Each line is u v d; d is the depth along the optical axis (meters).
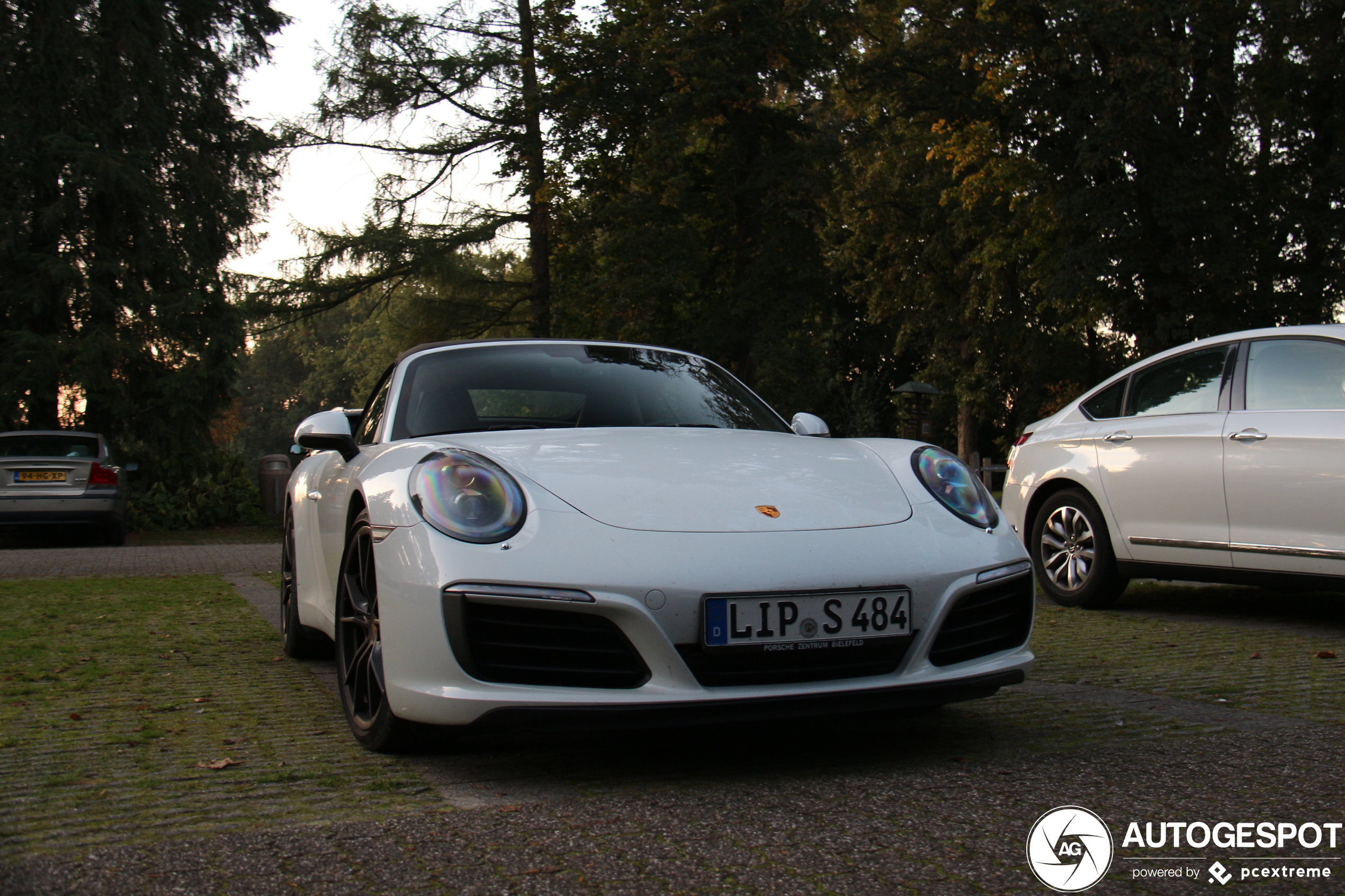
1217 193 19.52
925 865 1.98
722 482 2.96
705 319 24.45
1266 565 5.28
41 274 17.55
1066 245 21.50
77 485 14.32
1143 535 5.89
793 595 2.65
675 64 21.98
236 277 20.06
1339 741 2.94
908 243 31.91
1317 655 4.56
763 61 22.78
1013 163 23.02
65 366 17.33
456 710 2.58
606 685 2.61
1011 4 20.12
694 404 3.96
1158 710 3.40
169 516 18.16
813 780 2.60
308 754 2.92
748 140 23.86
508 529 2.68
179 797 2.48
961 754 2.85
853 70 23.08
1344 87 20.39
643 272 22.52
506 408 3.71
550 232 24.62
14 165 17.41
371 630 2.99
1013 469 6.79
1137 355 20.97
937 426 38.81
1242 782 2.52
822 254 24.92
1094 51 18.91
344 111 23.06
